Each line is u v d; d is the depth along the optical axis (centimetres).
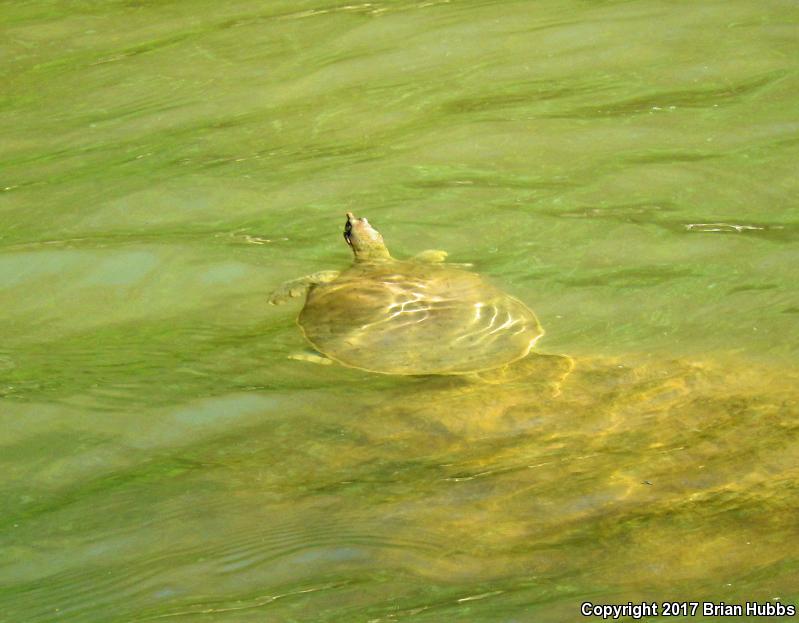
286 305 1212
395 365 1028
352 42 1997
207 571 794
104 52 2058
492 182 1459
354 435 978
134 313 1222
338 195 1463
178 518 866
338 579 774
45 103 1859
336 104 1748
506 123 1627
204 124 1723
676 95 1680
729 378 1025
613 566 766
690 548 781
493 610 722
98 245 1379
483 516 842
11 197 1533
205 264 1315
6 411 1039
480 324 1072
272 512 867
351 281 1171
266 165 1570
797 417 952
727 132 1545
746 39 1858
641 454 919
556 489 876
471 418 991
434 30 2012
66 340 1173
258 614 737
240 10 2227
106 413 1032
